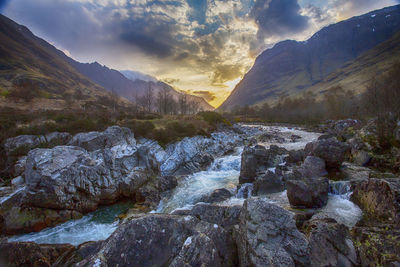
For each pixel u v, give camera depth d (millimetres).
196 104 104000
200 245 4980
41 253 8453
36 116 34500
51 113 39031
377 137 19297
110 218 15633
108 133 23672
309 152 19812
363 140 20547
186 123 36406
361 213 10398
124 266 4543
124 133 25828
